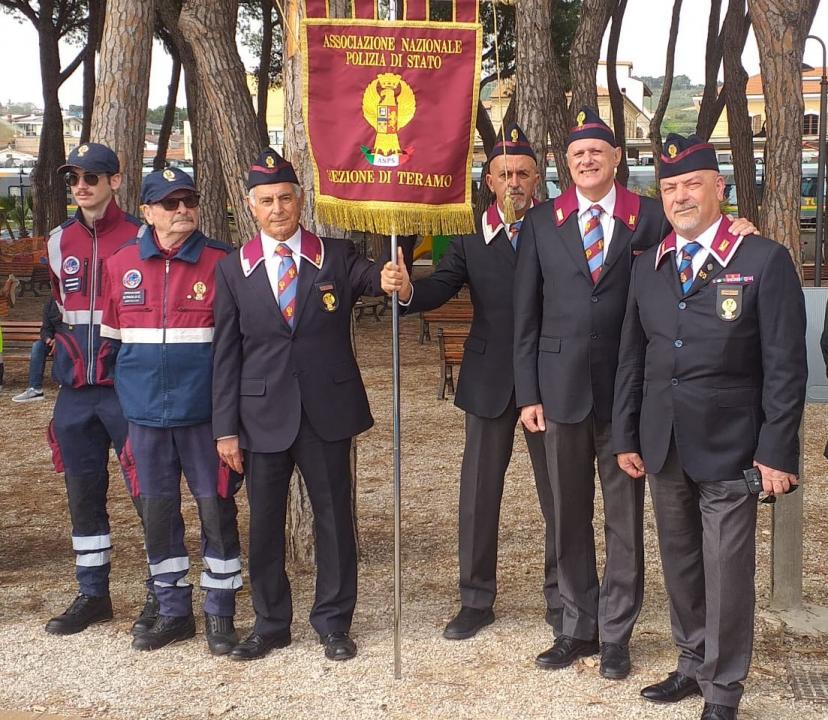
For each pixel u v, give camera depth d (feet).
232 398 13.51
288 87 16.39
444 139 13.03
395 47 12.92
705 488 11.74
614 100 59.77
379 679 13.16
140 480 13.97
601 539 18.86
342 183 13.10
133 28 18.99
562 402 13.03
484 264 14.23
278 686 13.01
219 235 42.73
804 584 16.46
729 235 11.63
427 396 33.78
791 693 12.70
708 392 11.60
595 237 13.03
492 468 14.39
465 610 14.69
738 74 51.93
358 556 18.20
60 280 14.43
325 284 13.55
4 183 141.90
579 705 12.41
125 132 19.15
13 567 18.02
